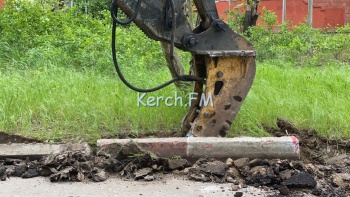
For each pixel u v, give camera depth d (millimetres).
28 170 5062
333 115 6352
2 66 10039
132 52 11078
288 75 9328
